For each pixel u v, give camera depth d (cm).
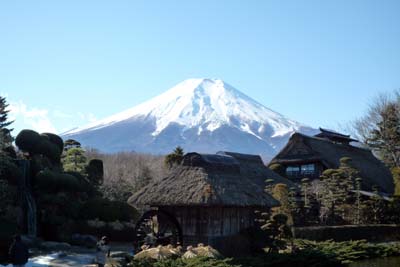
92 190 4319
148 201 3066
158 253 2597
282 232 3089
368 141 7219
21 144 4047
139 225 3188
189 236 3067
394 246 3572
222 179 3088
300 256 2934
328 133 6575
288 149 5919
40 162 4028
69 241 3662
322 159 5525
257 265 2695
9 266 2398
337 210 4512
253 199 3070
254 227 3169
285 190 3916
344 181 4612
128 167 7325
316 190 4772
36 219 3731
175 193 3009
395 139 6688
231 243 3019
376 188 5025
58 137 4481
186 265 2342
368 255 3291
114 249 3475
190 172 3119
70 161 4759
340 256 3130
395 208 4612
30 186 3881
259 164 4847
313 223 4419
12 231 3216
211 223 2991
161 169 6869
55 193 3844
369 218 4556
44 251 3194
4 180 3528
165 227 3209
